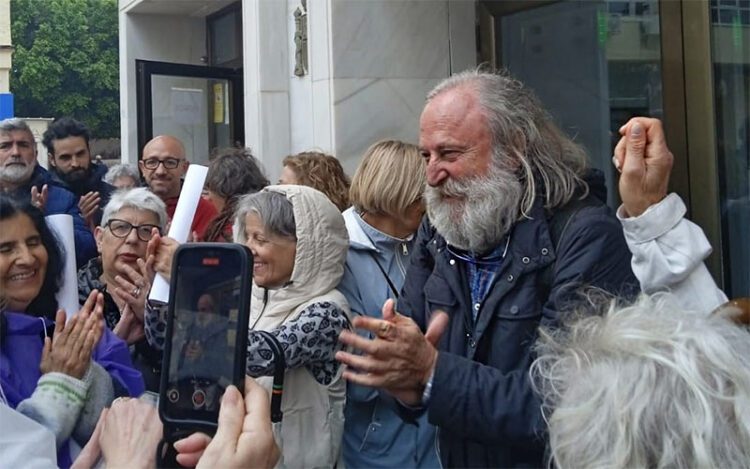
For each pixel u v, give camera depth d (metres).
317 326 2.16
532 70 5.16
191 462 1.38
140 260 2.34
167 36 8.60
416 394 1.77
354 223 2.60
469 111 1.92
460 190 1.90
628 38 4.58
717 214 4.16
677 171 4.29
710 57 4.13
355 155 4.98
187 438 1.39
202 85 7.80
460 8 5.15
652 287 2.01
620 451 1.08
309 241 2.26
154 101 7.54
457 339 1.93
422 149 1.99
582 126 4.91
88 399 2.00
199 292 1.43
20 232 2.14
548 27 5.05
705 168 4.18
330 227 2.31
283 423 2.14
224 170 3.62
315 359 2.16
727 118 4.15
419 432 2.33
